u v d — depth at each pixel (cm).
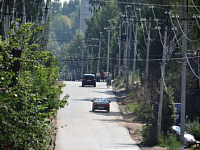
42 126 2956
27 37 3225
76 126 8450
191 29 9594
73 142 6956
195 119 8888
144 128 7350
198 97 9150
